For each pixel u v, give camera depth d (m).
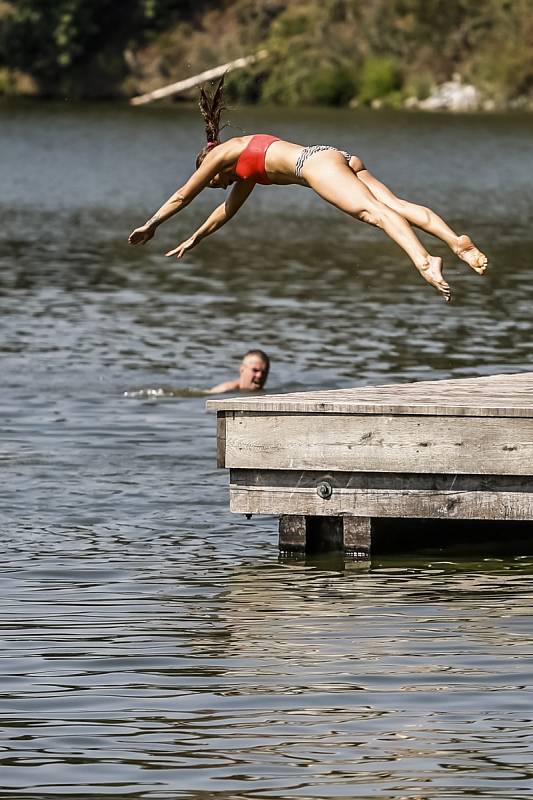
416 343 64.12
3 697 25.03
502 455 33.00
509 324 69.50
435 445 33.31
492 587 31.61
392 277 86.69
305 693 25.12
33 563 33.41
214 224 31.67
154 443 46.28
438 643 27.62
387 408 33.50
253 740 23.12
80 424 48.78
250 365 54.06
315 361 59.81
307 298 77.81
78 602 30.44
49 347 62.94
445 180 150.62
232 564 33.62
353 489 34.03
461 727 23.61
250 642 27.80
